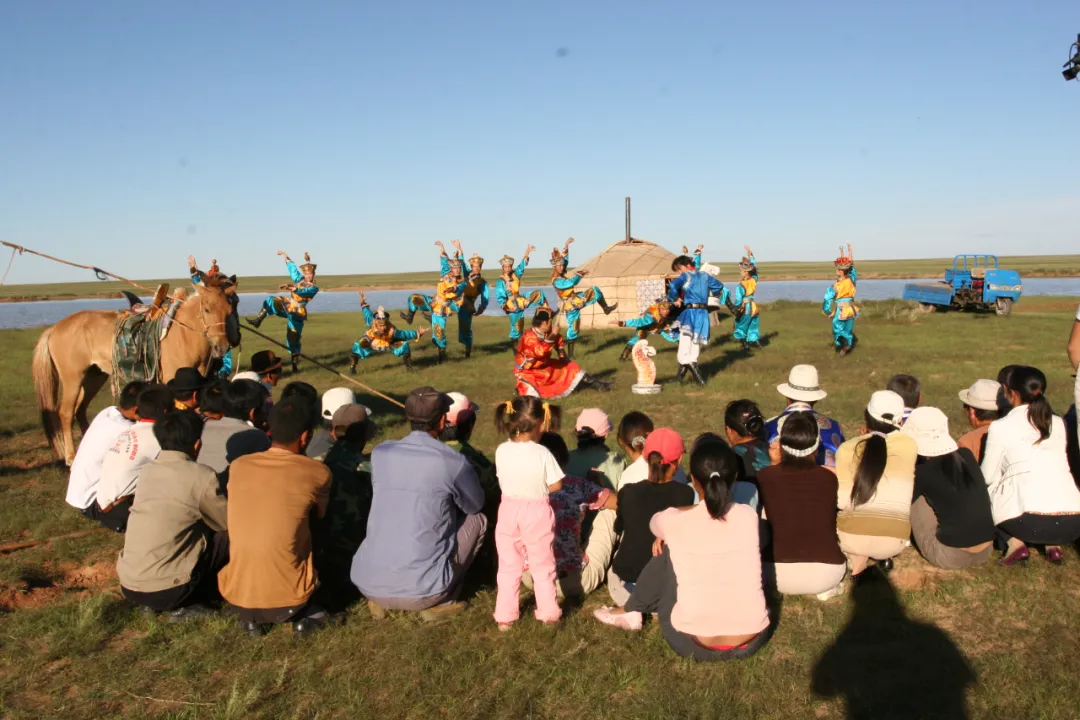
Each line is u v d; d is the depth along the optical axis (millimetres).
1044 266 102750
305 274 16078
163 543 5031
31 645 4941
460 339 18094
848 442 5582
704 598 4469
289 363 17547
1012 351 16469
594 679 4441
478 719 4125
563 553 5438
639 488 5105
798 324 23906
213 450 5938
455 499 5109
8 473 8992
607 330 24266
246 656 4758
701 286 13086
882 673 4457
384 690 4430
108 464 6102
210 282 9594
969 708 4117
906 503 5383
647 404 11617
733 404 6219
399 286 120750
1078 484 5820
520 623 5094
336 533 5730
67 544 6535
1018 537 5605
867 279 96938
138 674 4605
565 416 10992
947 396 11531
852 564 5562
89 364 9453
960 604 5270
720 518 4543
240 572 4879
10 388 14867
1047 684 4273
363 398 12844
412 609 5012
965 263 28797
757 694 4258
